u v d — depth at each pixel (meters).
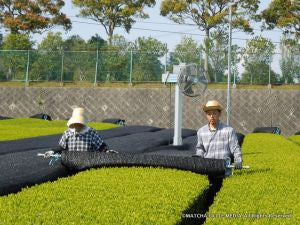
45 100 42.12
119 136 21.47
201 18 50.62
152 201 7.05
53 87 42.19
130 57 42.38
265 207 7.11
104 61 42.75
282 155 13.93
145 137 19.70
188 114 39.38
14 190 8.68
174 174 9.22
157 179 8.69
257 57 41.09
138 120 40.22
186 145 17.61
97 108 41.19
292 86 40.53
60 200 7.08
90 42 57.22
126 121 40.38
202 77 17.41
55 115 41.84
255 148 16.27
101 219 6.08
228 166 9.61
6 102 42.84
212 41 42.09
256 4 48.50
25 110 42.44
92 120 41.19
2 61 44.41
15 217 6.08
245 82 41.25
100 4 52.88
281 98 38.56
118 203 6.93
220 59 41.34
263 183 8.88
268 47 41.09
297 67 40.72
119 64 42.25
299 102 38.31
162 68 41.72
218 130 9.90
